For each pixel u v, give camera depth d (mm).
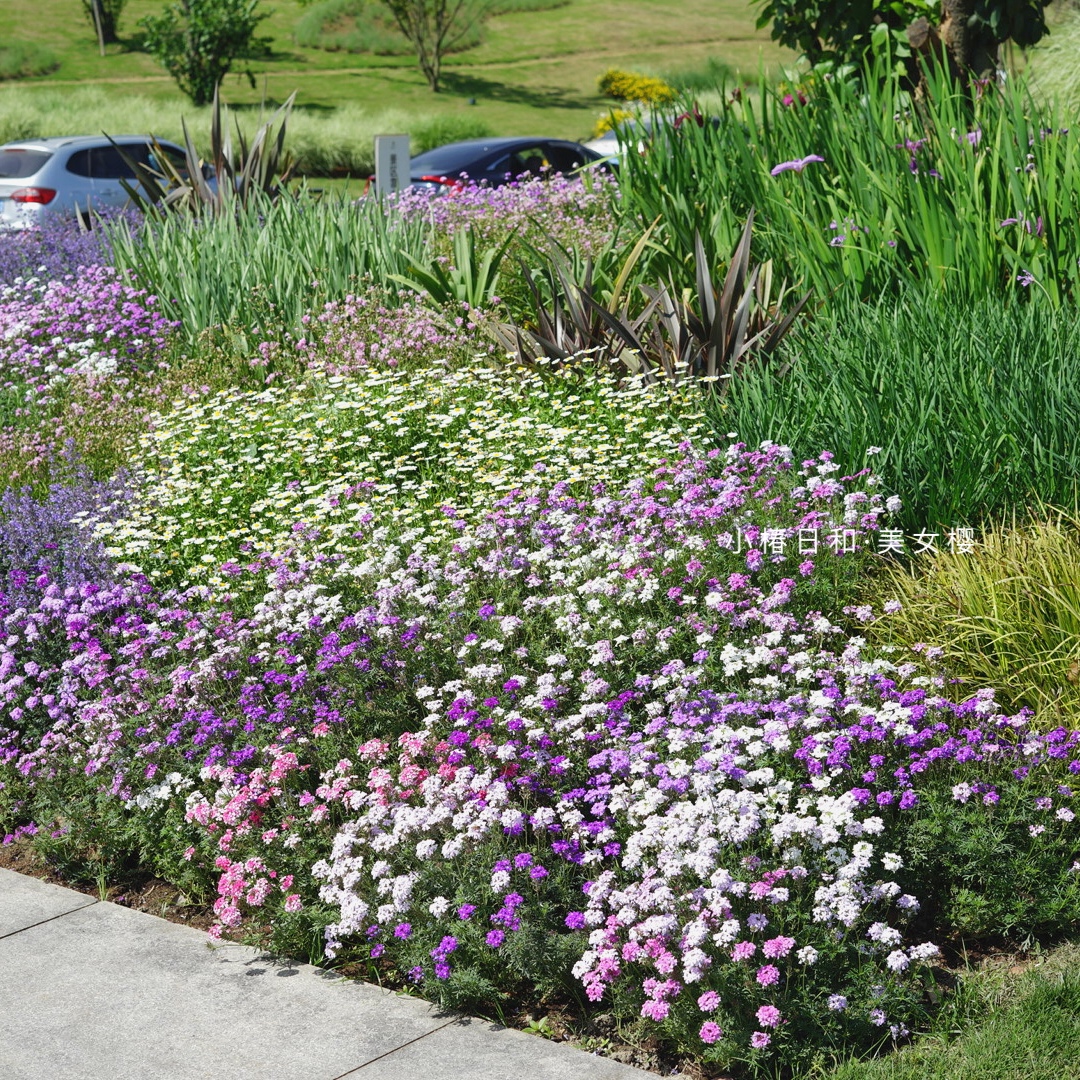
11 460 7184
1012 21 8391
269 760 4230
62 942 3846
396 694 4504
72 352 8984
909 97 8039
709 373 6992
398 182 13680
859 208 7109
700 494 5312
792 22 9617
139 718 4551
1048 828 3408
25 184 15797
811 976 3123
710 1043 3018
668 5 58531
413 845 3656
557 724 3945
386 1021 3340
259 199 11336
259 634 4906
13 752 4723
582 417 6480
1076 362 5266
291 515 6152
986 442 5059
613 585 4789
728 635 4508
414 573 5191
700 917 3045
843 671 4066
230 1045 3266
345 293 9219
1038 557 4289
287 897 3627
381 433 6844
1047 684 4035
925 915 3494
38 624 5336
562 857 3578
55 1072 3186
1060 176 6609
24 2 50625
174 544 6117
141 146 16844
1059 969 3250
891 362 5684
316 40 48531
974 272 6367
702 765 3592
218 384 8109
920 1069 2889
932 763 3625
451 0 51500
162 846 4172
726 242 8047
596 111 40562
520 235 10320
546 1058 3135
